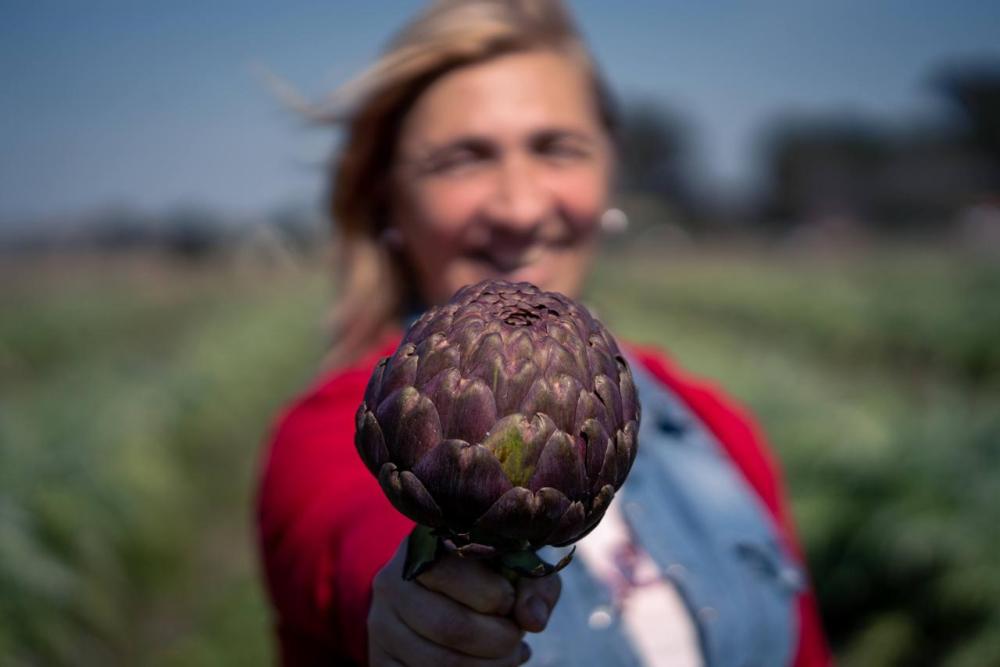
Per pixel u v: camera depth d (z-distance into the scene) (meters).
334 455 1.83
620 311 21.52
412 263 2.40
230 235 44.31
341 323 2.53
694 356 11.49
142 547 6.80
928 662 5.05
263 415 13.39
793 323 20.12
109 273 46.41
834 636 5.58
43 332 21.30
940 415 6.60
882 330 16.59
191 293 39.81
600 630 1.82
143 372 12.56
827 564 5.58
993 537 5.07
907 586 5.21
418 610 1.29
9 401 9.07
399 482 1.24
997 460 5.84
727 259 50.00
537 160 2.16
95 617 5.70
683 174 72.38
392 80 2.15
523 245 2.16
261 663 5.41
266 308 28.77
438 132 2.13
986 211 40.59
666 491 2.06
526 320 1.29
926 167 62.94
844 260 40.78
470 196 2.12
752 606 1.98
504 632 1.31
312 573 1.68
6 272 45.47
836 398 8.30
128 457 7.67
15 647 5.00
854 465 5.94
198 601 6.75
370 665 1.42
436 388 1.23
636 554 1.95
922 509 5.38
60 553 5.97
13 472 6.23
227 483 9.70
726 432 2.37
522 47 2.17
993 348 13.66
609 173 2.71
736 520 2.07
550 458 1.20
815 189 68.75
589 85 2.33
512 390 1.21
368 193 2.44
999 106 48.34
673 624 1.90
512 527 1.22
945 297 19.17
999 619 4.77
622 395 1.31
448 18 2.16
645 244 53.12
